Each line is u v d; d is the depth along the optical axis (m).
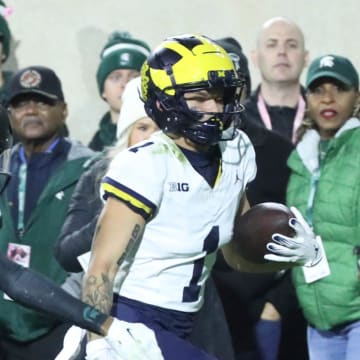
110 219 11.88
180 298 12.46
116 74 19.25
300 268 16.17
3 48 20.14
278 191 16.66
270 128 19.02
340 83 16.41
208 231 12.42
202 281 12.69
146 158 12.01
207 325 14.21
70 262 14.41
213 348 14.23
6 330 16.25
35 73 16.84
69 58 22.66
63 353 12.61
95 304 11.68
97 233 11.95
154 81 12.17
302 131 16.75
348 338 16.03
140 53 19.44
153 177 11.97
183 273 12.43
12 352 16.30
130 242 11.91
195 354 12.43
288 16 22.52
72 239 14.30
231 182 12.62
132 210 11.90
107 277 11.77
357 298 15.89
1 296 16.23
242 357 16.73
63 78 22.62
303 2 22.48
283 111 19.08
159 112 12.27
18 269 11.52
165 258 12.28
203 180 12.28
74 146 16.97
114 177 11.93
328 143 16.52
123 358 11.59
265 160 16.64
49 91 16.77
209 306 14.24
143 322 12.33
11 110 16.84
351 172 15.93
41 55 22.67
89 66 22.62
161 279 12.36
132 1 22.66
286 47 19.14
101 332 11.51
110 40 19.73
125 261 12.26
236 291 16.58
